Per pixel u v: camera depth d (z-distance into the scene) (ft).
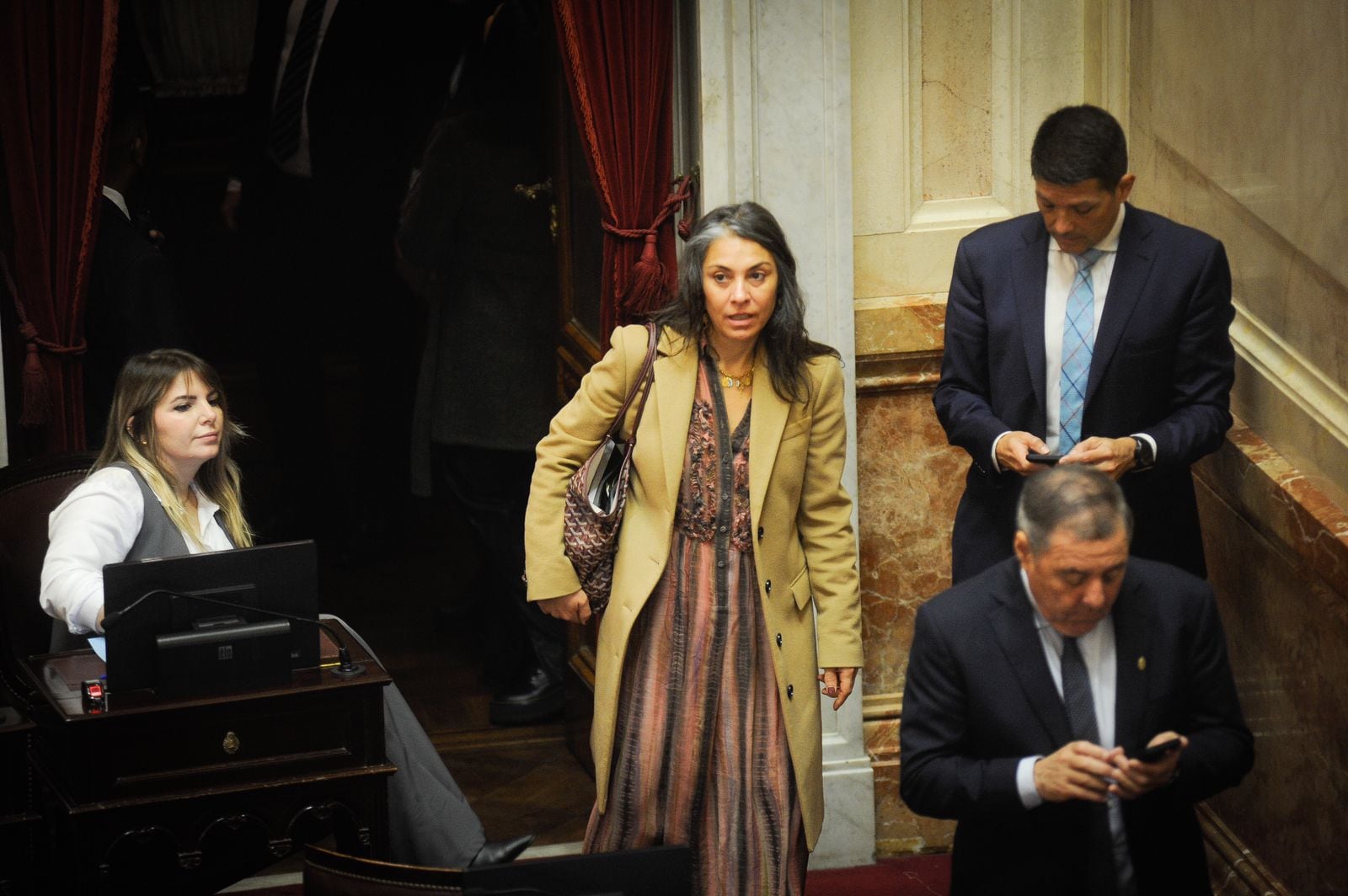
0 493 45.34
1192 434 40.57
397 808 43.57
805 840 39.99
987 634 31.96
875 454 51.62
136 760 38.09
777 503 39.09
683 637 39.11
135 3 105.50
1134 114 50.52
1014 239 43.04
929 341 50.78
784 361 38.68
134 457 44.01
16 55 45.85
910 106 50.11
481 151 62.49
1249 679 45.21
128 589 38.19
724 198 48.88
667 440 38.68
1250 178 44.11
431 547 88.02
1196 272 41.34
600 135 48.78
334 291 83.05
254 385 106.01
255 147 80.89
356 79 79.77
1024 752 31.63
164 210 107.45
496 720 63.36
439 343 64.95
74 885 37.99
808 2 48.03
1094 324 41.88
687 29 49.32
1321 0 39.91
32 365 47.09
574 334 57.93
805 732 39.52
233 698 38.40
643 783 39.60
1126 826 31.42
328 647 42.27
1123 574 30.91
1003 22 50.16
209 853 40.50
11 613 44.42
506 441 63.05
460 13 80.12
